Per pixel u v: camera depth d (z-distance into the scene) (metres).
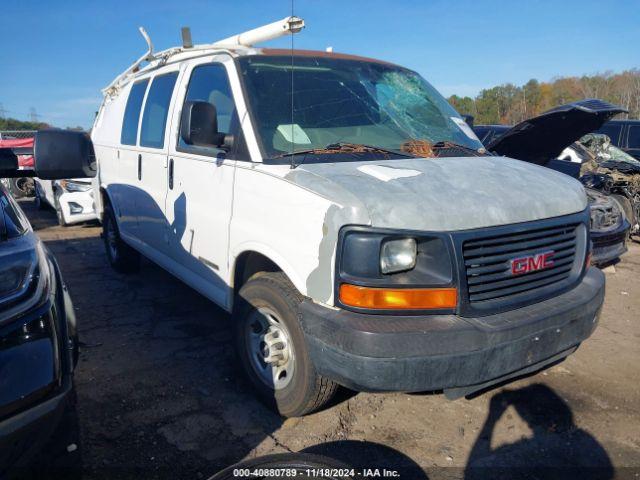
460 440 3.12
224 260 3.62
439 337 2.53
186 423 3.24
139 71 5.49
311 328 2.75
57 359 2.08
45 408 1.98
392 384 2.53
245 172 3.36
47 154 3.15
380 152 3.48
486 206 2.79
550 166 8.79
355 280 2.58
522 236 2.88
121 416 3.30
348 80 4.08
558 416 3.36
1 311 1.95
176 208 4.29
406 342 2.50
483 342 2.59
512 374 2.84
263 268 3.61
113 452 2.95
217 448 3.00
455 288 2.61
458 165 3.33
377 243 2.56
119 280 6.10
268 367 3.36
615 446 3.08
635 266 6.83
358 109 3.88
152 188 4.76
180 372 3.88
